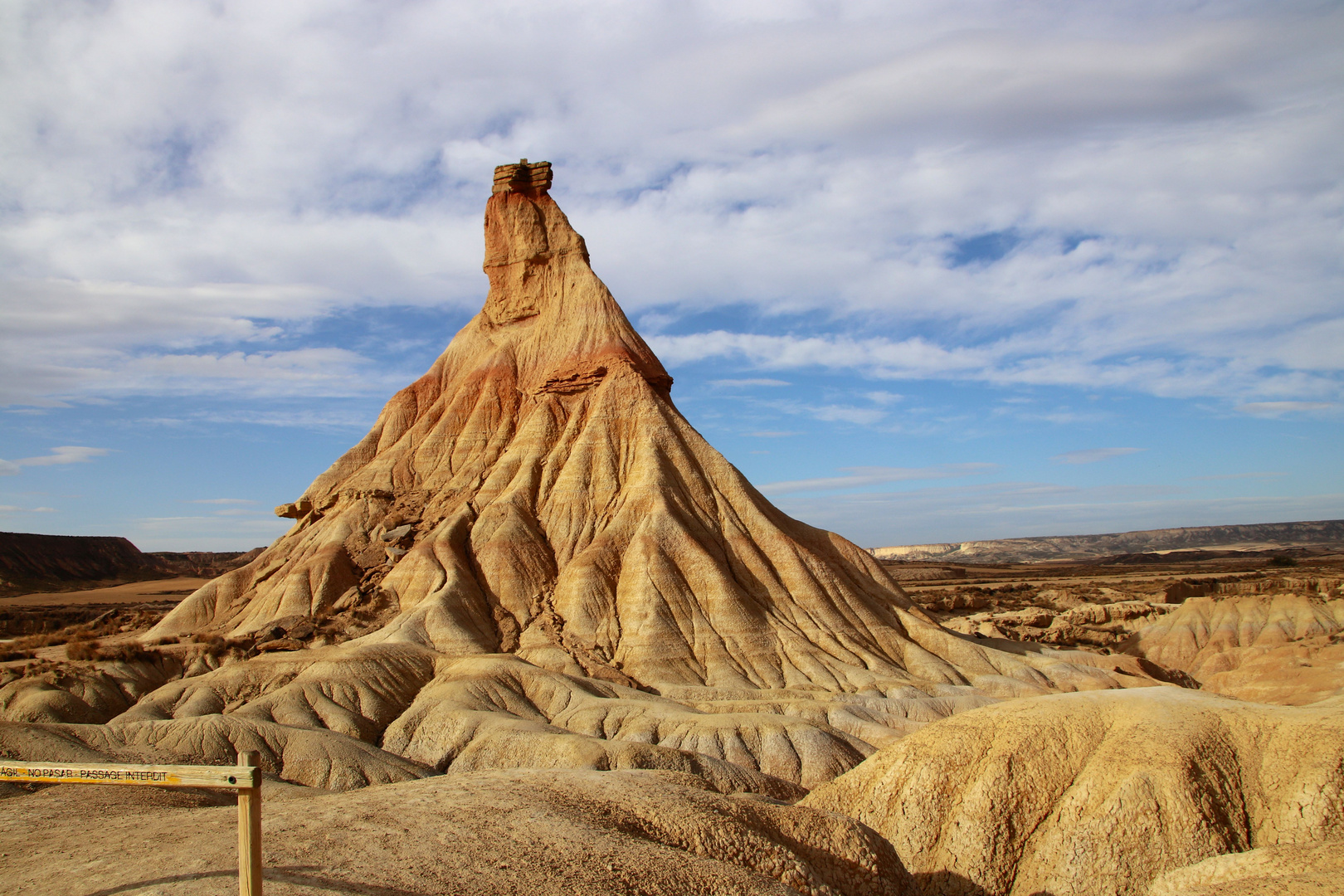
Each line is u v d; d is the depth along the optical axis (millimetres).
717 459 96625
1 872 17484
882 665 76375
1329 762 27328
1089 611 129750
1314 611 108250
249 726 48438
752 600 82688
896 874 26703
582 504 92438
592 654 74812
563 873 19094
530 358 108812
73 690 57156
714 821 24016
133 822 21562
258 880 13781
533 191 115812
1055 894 27828
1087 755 30906
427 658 68562
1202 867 23984
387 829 20141
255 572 90438
